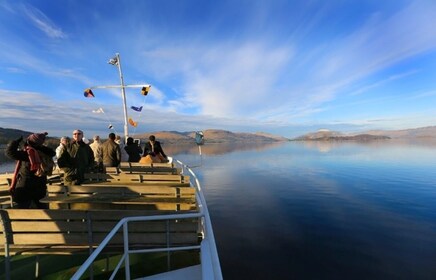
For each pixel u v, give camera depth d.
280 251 10.14
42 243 4.08
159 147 13.93
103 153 9.90
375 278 8.21
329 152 83.50
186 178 8.02
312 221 13.65
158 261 4.71
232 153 89.25
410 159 52.09
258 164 46.81
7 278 3.95
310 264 9.09
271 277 8.38
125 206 5.35
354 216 14.48
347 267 8.90
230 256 9.80
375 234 11.70
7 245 3.96
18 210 4.02
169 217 3.68
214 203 17.94
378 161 48.72
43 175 5.20
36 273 4.26
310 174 32.47
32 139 5.13
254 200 18.67
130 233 4.15
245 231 12.31
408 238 11.15
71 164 6.99
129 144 13.84
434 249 10.02
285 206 16.88
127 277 3.62
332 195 19.98
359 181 26.52
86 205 5.45
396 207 16.23
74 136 7.14
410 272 8.48
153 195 6.14
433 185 23.25
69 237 4.10
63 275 4.28
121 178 7.95
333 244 10.69
